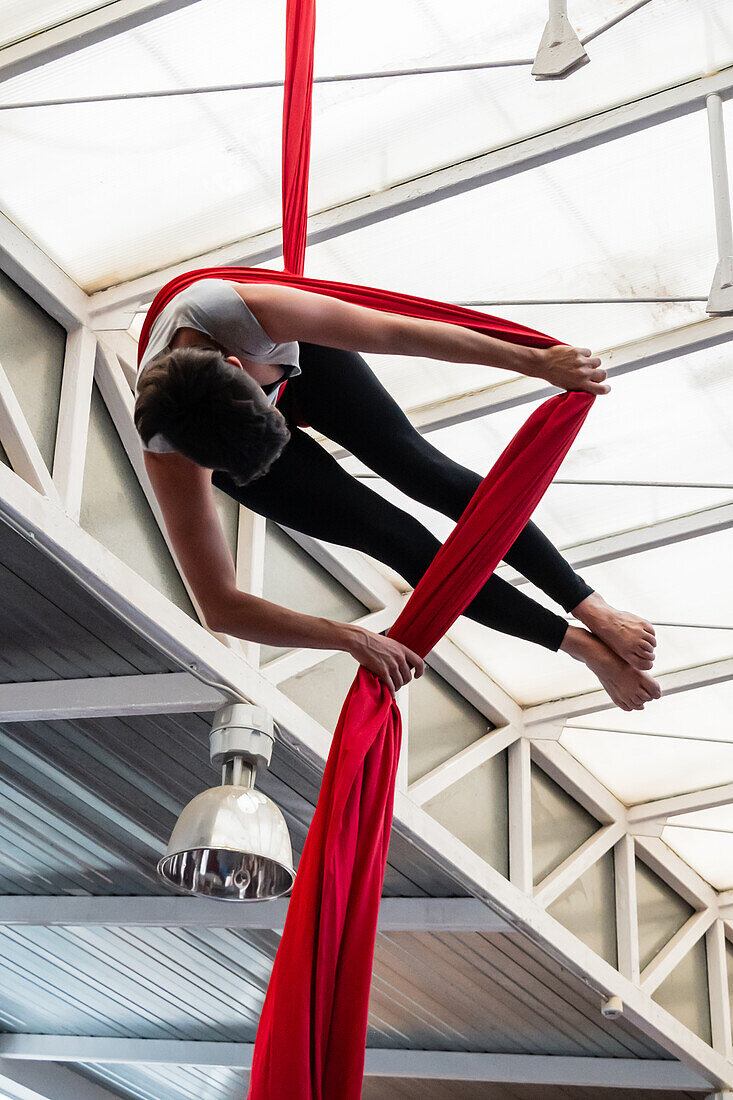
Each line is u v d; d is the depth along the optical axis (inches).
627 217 186.4
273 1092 80.9
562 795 298.8
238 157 181.3
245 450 76.9
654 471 226.4
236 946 302.5
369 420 97.3
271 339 83.8
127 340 199.9
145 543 198.4
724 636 262.4
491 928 266.4
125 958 323.0
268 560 225.6
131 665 208.8
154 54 167.6
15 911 296.0
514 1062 341.1
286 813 253.3
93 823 263.7
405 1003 327.6
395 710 94.6
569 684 275.4
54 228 188.2
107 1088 414.9
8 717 216.1
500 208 186.7
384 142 179.5
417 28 165.5
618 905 303.4
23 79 169.6
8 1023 381.4
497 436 222.4
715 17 163.5
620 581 252.5
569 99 173.6
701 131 176.1
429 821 242.8
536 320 203.8
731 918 336.5
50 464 183.2
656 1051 326.0
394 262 197.3
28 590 195.9
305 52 111.2
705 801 302.7
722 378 206.5
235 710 191.3
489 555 93.7
